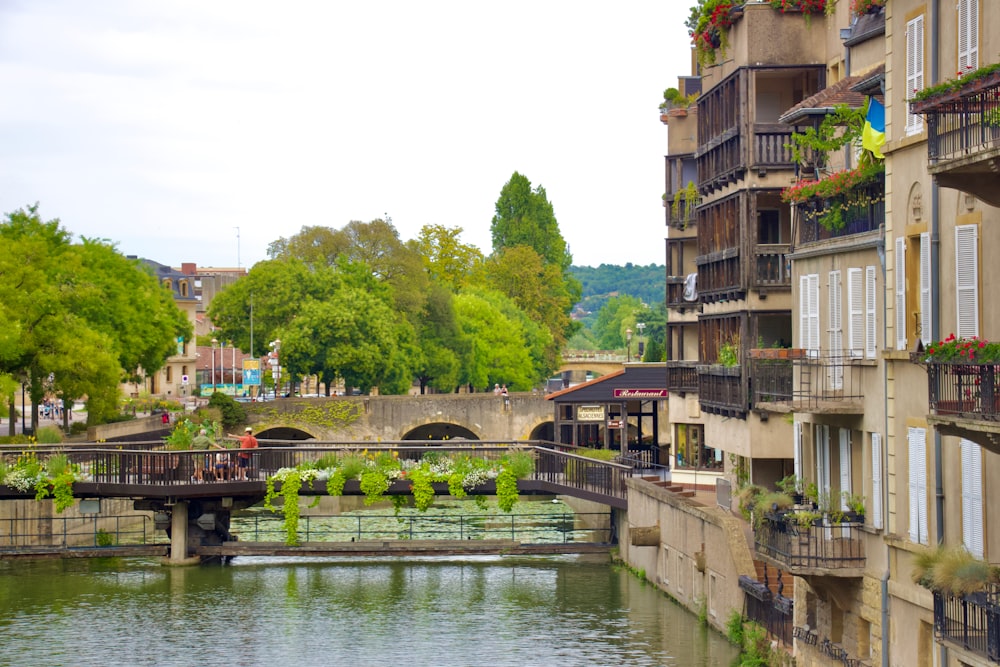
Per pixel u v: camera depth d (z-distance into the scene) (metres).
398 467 58.12
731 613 41.00
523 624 45.09
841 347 33.88
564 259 181.88
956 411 23.80
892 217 29.83
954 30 26.72
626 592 50.06
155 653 41.88
